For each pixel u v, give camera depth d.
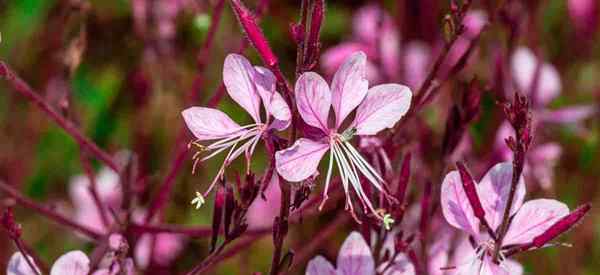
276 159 0.23
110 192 0.39
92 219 0.39
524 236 0.25
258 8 0.33
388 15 0.43
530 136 0.23
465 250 0.30
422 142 0.35
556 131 0.43
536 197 0.39
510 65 0.38
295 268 0.37
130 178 0.32
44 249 0.42
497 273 0.25
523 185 0.25
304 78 0.23
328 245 0.38
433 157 0.35
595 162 0.43
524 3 0.40
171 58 0.43
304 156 0.24
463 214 0.25
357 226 0.32
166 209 0.39
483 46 0.39
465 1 0.27
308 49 0.23
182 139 0.36
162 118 0.42
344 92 0.24
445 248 0.30
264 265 0.41
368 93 0.24
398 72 0.39
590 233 0.43
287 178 0.23
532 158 0.39
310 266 0.26
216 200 0.25
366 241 0.26
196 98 0.35
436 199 0.29
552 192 0.40
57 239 0.43
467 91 0.29
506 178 0.25
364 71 0.24
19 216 0.43
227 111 0.43
